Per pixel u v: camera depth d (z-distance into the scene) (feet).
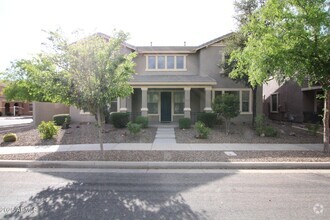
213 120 58.03
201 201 18.57
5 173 27.45
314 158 32.07
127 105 67.10
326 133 35.60
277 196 19.62
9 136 44.96
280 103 82.84
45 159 31.96
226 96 50.96
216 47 69.51
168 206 17.61
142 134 50.26
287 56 31.71
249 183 23.35
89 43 31.42
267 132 49.39
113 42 31.99
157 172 27.86
